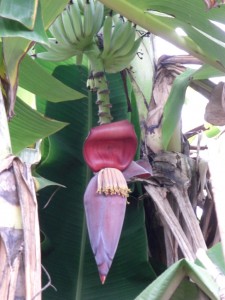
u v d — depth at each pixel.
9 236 0.54
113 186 0.89
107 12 1.06
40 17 0.63
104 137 0.95
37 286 0.54
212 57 1.02
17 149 1.09
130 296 1.12
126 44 1.01
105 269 0.84
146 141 1.18
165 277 0.80
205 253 0.85
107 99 1.00
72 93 1.00
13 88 0.71
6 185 0.56
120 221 0.87
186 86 1.13
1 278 0.53
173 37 1.00
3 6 0.62
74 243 1.18
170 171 1.13
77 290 1.14
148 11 0.96
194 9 0.88
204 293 0.83
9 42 0.71
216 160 0.82
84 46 1.02
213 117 1.14
